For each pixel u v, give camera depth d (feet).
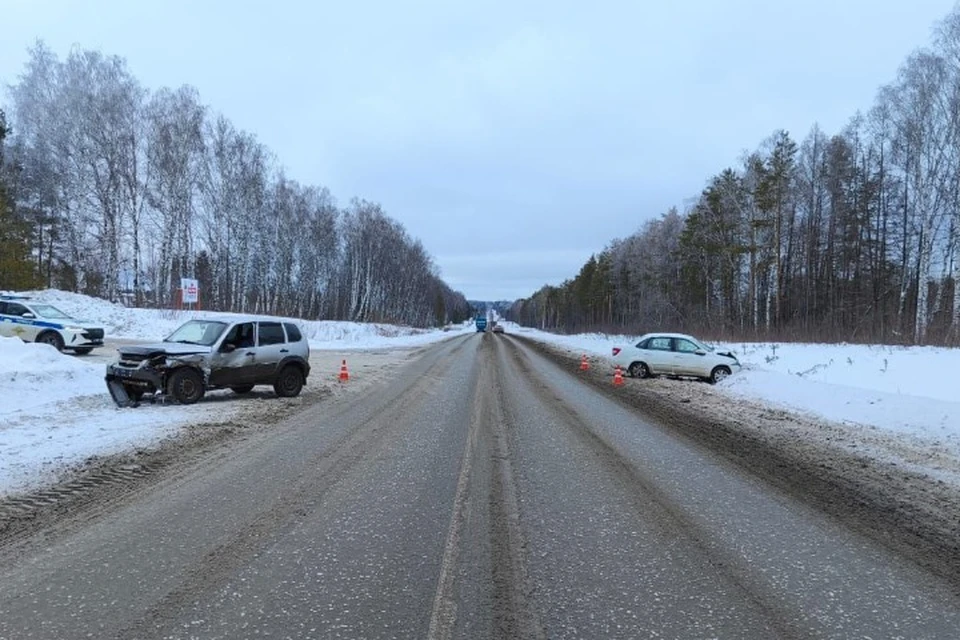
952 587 14.58
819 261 180.45
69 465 24.29
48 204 144.87
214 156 164.96
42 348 48.57
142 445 28.30
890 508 20.95
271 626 12.09
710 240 186.60
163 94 152.56
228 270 174.81
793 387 53.06
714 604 13.44
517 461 27.14
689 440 32.78
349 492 21.79
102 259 148.66
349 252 271.08
